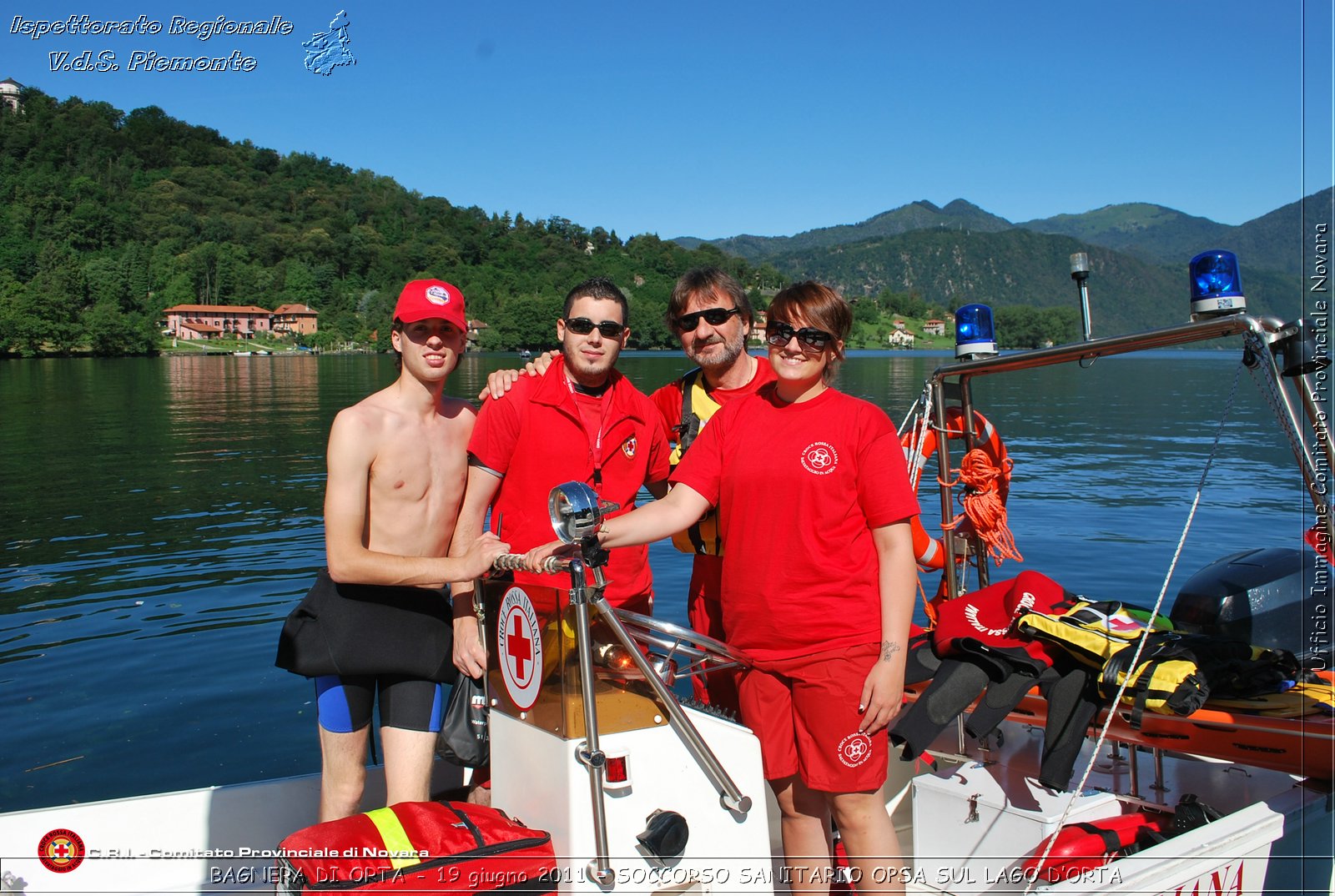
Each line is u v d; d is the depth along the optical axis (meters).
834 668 2.38
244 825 2.86
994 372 3.41
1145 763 3.12
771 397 2.55
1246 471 15.92
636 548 3.04
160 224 151.88
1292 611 3.01
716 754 2.16
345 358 107.75
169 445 22.86
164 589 8.81
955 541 3.64
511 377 2.98
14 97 171.38
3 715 5.71
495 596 2.32
